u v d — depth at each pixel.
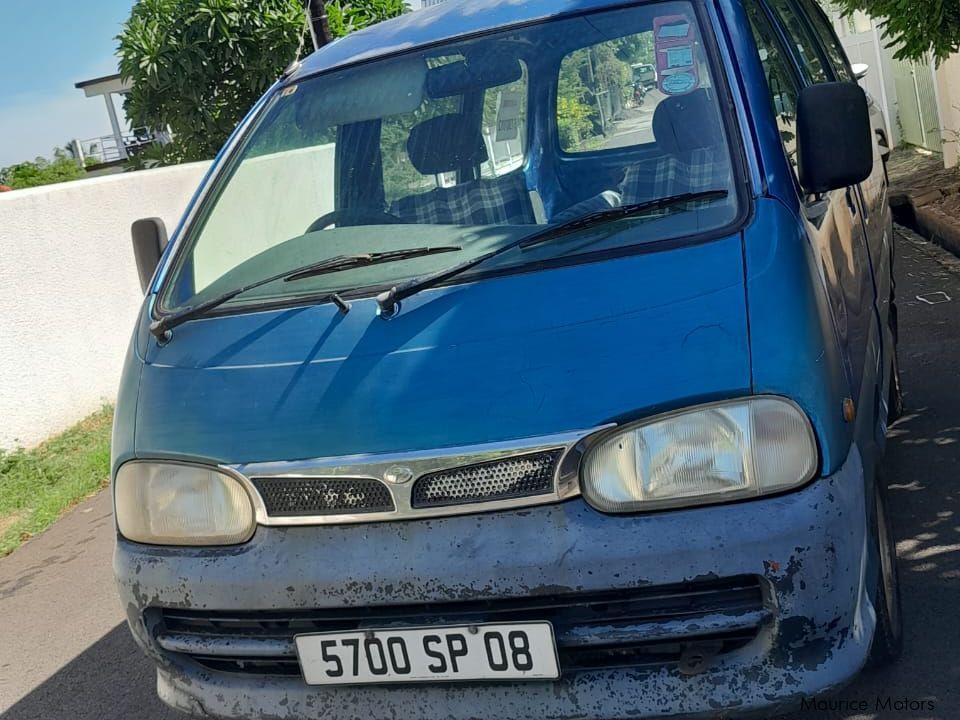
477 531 2.62
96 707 4.11
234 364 2.95
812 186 3.02
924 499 4.50
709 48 3.21
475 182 3.29
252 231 3.45
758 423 2.57
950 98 11.99
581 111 3.23
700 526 2.54
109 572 5.62
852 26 16.69
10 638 4.96
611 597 2.58
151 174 9.95
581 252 2.84
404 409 2.70
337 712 2.78
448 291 2.85
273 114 3.79
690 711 2.58
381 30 4.02
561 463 2.59
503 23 3.61
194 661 2.98
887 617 3.16
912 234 10.50
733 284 2.68
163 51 15.81
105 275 9.05
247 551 2.79
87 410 8.66
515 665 2.61
